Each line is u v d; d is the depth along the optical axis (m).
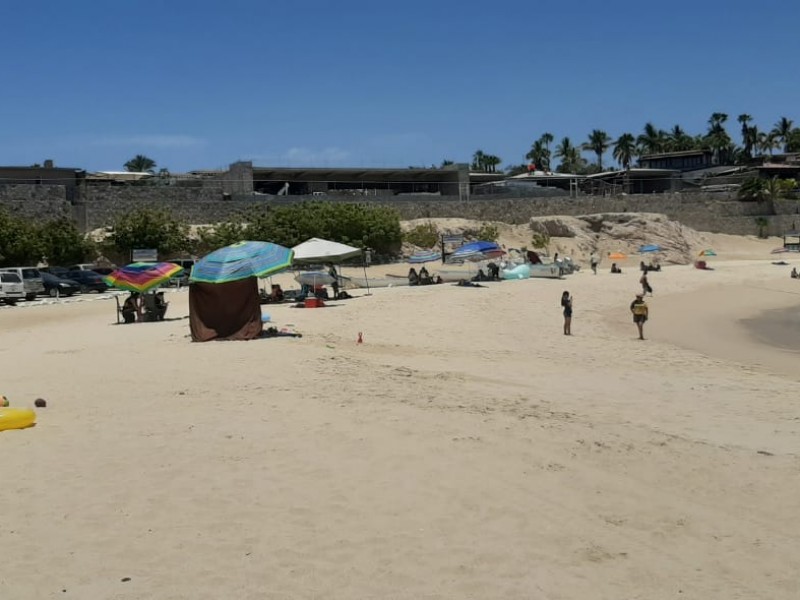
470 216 88.31
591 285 54.28
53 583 7.07
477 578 7.29
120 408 14.52
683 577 7.44
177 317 35.97
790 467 11.46
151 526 8.48
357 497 9.43
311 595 6.88
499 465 10.73
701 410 16.66
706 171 136.12
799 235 95.31
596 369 23.08
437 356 24.59
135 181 87.31
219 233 65.69
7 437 12.23
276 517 8.77
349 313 35.75
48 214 67.38
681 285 58.53
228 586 7.04
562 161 161.12
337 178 98.06
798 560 7.92
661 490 10.10
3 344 26.78
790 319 40.97
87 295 52.00
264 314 33.06
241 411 14.11
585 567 7.61
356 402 14.83
